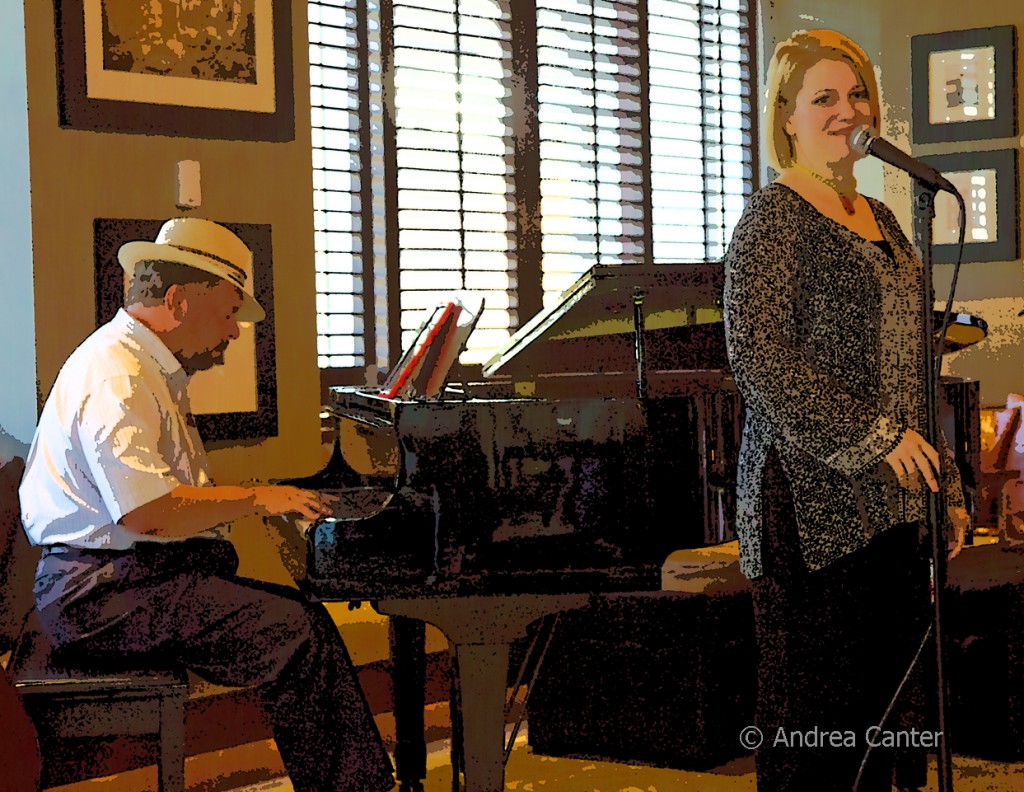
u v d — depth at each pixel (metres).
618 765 2.93
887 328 1.76
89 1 3.07
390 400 2.56
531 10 4.52
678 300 2.39
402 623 2.69
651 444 2.25
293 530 2.57
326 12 4.06
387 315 4.18
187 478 2.45
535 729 3.00
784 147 1.86
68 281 3.08
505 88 4.48
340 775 2.29
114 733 2.15
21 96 3.02
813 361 1.74
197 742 3.07
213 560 2.46
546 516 2.21
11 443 3.09
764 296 1.73
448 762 3.00
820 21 5.29
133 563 2.31
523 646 3.01
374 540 2.18
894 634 1.76
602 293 2.32
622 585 2.22
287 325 3.47
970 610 2.80
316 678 2.29
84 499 2.32
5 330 3.15
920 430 1.78
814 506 1.73
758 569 1.78
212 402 3.29
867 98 1.81
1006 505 4.80
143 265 2.48
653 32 4.90
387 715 3.38
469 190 4.37
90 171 3.10
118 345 2.38
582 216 4.68
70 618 2.28
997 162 5.16
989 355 5.21
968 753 2.85
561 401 2.22
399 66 4.18
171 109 3.22
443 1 4.29
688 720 2.83
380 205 4.19
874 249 1.75
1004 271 5.18
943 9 5.20
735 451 2.31
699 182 5.11
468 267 4.41
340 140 4.12
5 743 1.91
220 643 2.29
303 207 3.50
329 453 3.71
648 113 4.88
